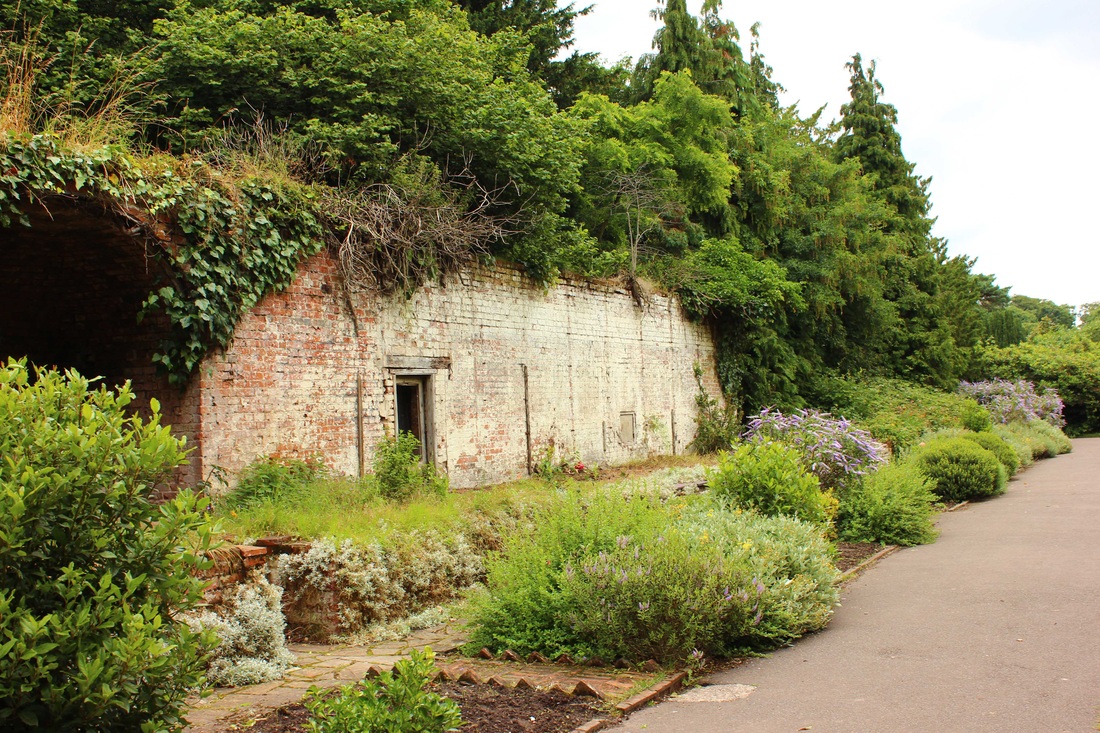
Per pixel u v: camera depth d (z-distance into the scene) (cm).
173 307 902
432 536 834
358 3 1439
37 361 1005
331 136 1178
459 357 1320
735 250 2225
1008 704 492
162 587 379
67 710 331
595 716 500
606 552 673
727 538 745
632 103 2806
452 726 412
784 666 605
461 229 1267
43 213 827
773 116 2902
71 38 1241
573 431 1591
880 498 1138
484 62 1485
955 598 777
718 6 2984
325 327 1085
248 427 974
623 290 1802
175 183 900
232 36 1221
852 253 2647
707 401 2080
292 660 656
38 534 342
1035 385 3844
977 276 4291
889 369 3158
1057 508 1359
